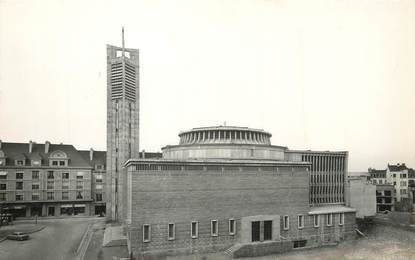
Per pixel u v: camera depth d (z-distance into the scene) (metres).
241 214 36.56
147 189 32.78
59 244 38.97
